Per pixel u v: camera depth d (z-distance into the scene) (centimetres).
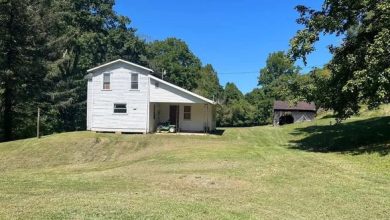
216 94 7719
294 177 1298
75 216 773
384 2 1795
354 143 2208
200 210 849
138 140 2809
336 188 1118
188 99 3256
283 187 1136
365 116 3756
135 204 888
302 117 5484
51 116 4244
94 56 5634
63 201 907
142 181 1248
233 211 853
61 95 4241
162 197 980
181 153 2036
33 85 3531
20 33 3294
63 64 4919
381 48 1689
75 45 5256
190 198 975
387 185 1161
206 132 3456
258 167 1514
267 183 1197
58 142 2661
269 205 920
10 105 3344
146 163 1736
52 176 1379
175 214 809
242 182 1211
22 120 3722
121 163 1927
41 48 3706
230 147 2317
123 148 2583
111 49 5878
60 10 4788
